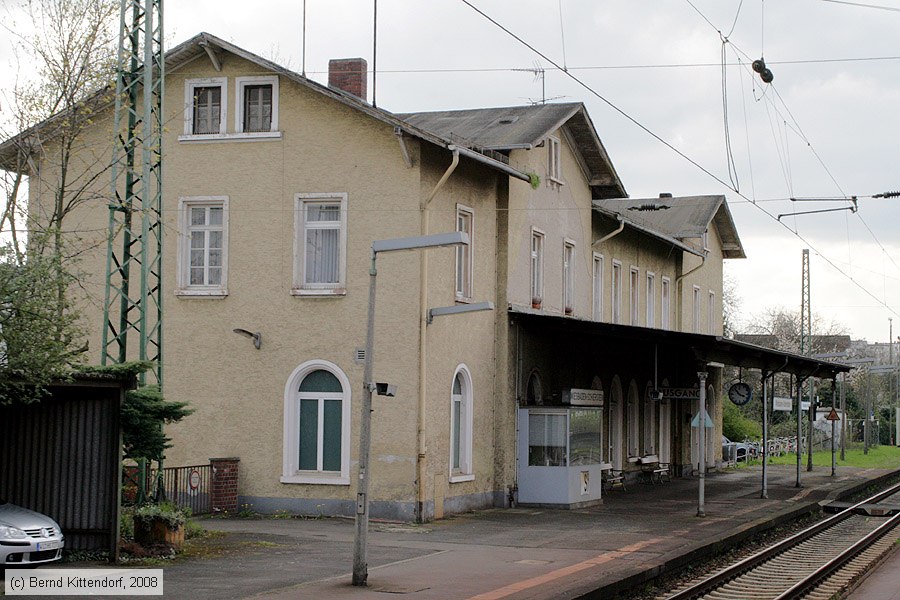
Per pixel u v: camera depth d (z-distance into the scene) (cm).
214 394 2375
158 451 1705
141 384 1872
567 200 3056
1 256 1418
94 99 2377
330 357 2319
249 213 2389
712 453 4412
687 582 1686
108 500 1559
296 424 2341
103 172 2294
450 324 2395
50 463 1565
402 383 2269
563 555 1783
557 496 2598
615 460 3388
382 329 2291
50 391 1552
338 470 2319
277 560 1661
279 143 2380
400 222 2300
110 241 1927
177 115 2436
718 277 4700
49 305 1416
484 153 2477
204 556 1680
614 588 1466
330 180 2345
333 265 2356
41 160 2450
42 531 1463
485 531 2116
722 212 4569
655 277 3912
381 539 1962
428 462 2288
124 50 1972
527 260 2762
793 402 4838
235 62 2409
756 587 1628
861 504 3075
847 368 3984
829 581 1700
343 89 2734
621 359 3456
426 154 2319
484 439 2558
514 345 2656
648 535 2073
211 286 2414
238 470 2344
